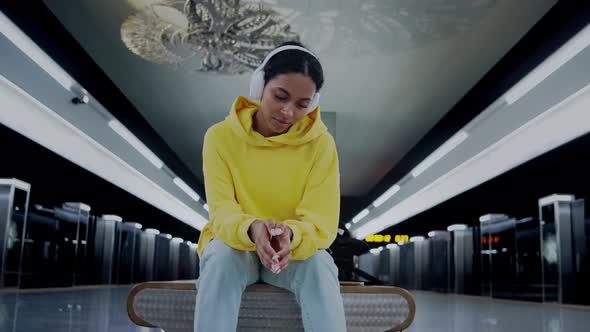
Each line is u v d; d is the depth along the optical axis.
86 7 7.90
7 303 8.66
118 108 11.96
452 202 16.28
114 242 21.31
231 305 1.54
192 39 7.73
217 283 1.53
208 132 1.87
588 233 12.81
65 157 11.44
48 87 9.59
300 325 1.80
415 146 16.08
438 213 18.80
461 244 20.86
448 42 8.91
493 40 8.79
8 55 8.13
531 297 14.48
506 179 12.43
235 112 1.78
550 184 12.88
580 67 7.71
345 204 27.91
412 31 7.44
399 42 7.70
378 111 12.87
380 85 11.08
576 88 8.02
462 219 20.17
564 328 6.47
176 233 30.67
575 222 13.15
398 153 17.31
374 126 14.22
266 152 1.80
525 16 7.94
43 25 8.02
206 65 8.52
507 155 11.16
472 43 8.92
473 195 14.91
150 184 17.72
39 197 15.23
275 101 1.64
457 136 12.59
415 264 25.62
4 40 7.82
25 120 9.51
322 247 1.63
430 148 14.50
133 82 11.21
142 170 16.34
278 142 1.78
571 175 11.77
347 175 21.72
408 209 20.00
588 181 12.36
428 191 17.36
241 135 1.77
